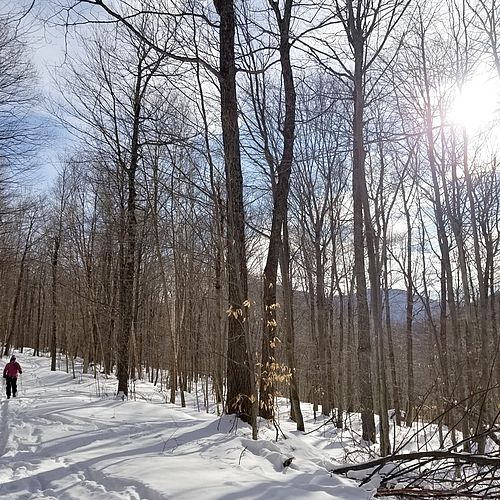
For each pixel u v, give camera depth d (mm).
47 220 33562
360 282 10602
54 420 10492
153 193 17266
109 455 6918
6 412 12562
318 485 5352
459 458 5250
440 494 4949
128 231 16906
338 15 8875
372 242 8703
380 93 11641
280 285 16594
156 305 27469
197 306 20719
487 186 15938
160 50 8227
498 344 7848
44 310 48000
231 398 8898
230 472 5770
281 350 14273
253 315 9250
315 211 19125
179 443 7531
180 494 4777
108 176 18750
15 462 6887
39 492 5340
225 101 9070
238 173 9016
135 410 11398
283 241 11789
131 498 4855
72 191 27844
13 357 16500
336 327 27656
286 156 10281
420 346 24969
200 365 22750
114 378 25016
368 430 10297
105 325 25312
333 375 19141
